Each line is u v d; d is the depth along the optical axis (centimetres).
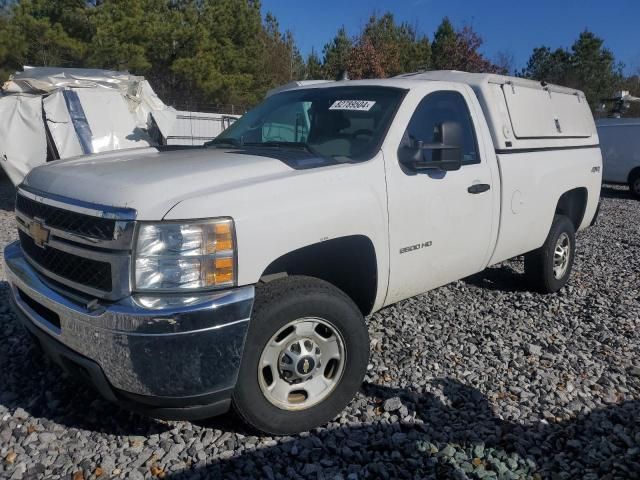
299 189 301
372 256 342
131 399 270
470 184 410
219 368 268
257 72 2619
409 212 360
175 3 2386
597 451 306
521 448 306
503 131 457
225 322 264
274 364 298
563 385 380
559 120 554
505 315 511
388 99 386
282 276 306
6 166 1178
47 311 301
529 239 502
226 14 2422
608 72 4253
